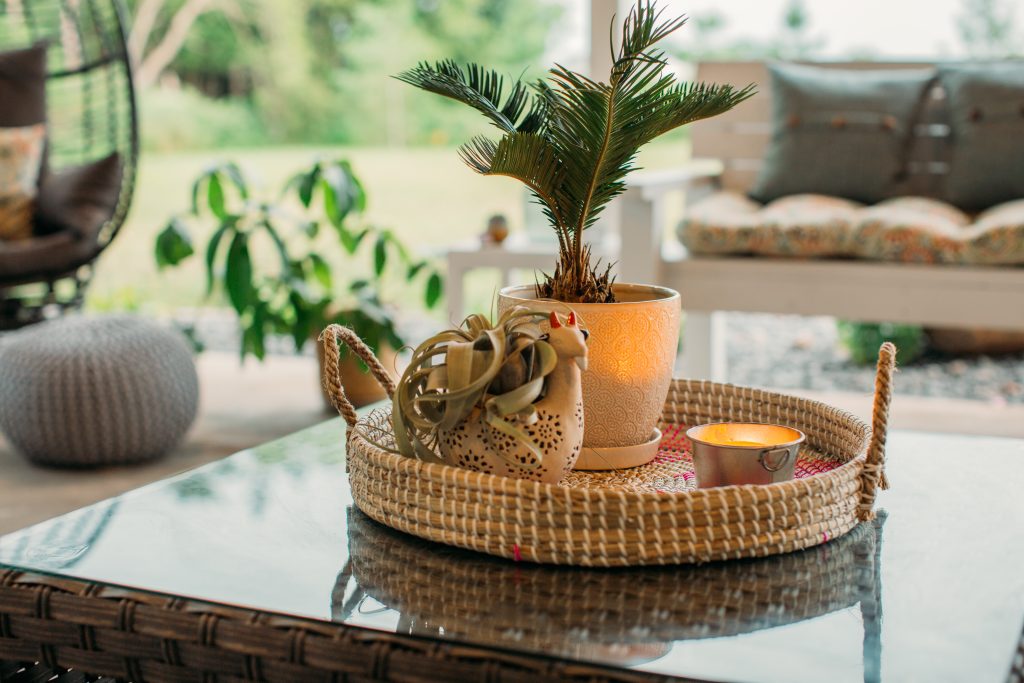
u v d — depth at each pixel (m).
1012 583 0.79
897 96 2.80
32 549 0.85
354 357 2.67
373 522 0.91
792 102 2.82
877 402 0.88
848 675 0.65
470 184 8.12
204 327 4.15
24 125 3.00
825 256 2.45
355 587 0.78
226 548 0.85
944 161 2.85
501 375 0.87
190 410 2.37
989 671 0.66
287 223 6.25
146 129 8.36
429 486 0.85
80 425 2.22
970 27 5.80
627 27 0.95
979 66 2.76
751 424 0.97
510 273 2.69
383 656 0.70
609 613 0.73
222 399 2.95
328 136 8.47
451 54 8.23
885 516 0.93
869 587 0.78
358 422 1.01
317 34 8.33
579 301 1.03
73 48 5.77
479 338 0.87
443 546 0.86
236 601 0.76
